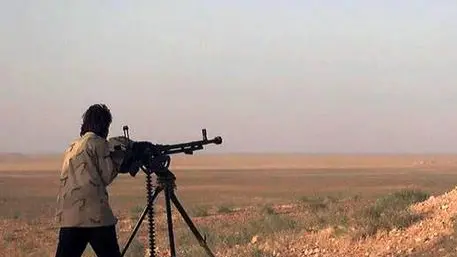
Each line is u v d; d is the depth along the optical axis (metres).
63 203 7.29
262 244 14.16
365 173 105.25
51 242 20.02
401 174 97.94
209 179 82.12
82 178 7.24
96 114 7.57
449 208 13.43
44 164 186.25
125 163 7.44
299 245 13.45
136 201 41.56
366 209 14.70
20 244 19.52
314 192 47.22
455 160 196.38
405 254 11.45
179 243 16.36
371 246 12.45
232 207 28.97
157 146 7.62
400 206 15.34
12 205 38.94
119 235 19.91
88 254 14.59
